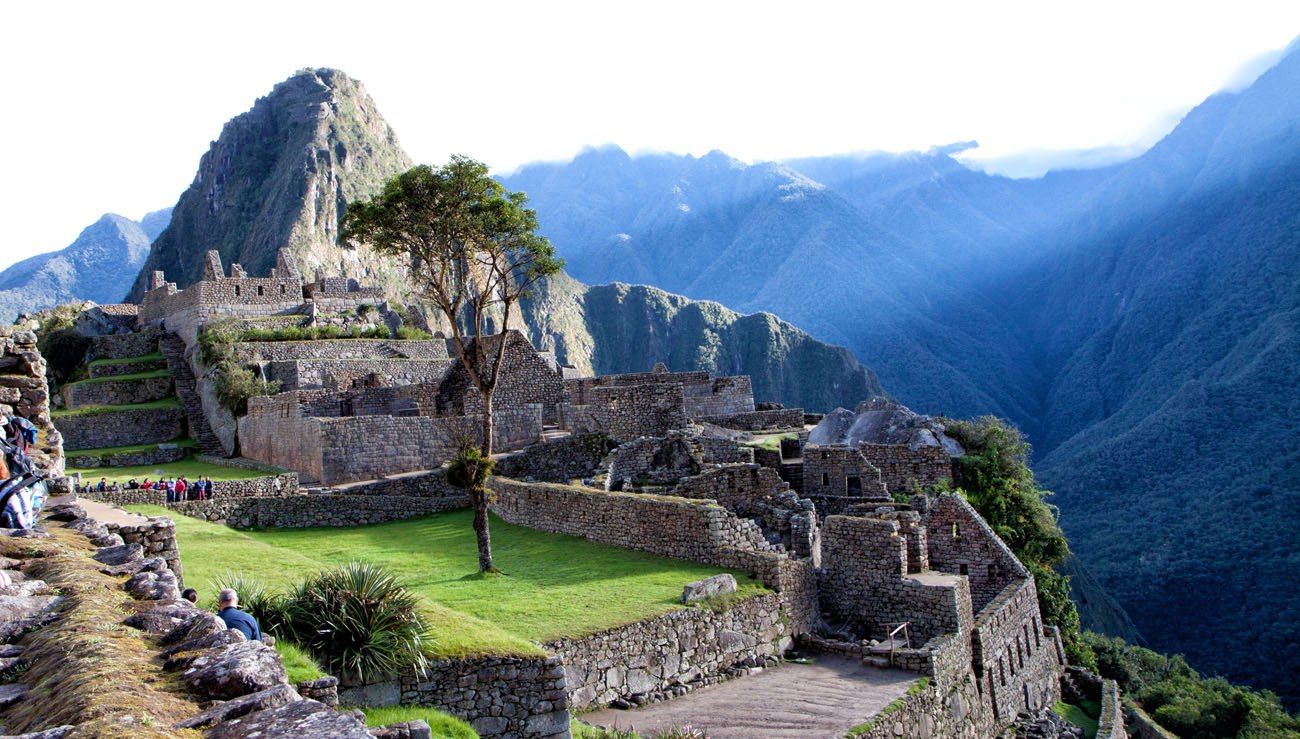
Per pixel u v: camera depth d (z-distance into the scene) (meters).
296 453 43.47
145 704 6.42
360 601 14.60
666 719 19.00
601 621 20.39
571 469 40.97
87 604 9.27
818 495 37.59
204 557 23.11
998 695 28.55
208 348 68.00
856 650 24.75
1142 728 45.47
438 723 13.76
